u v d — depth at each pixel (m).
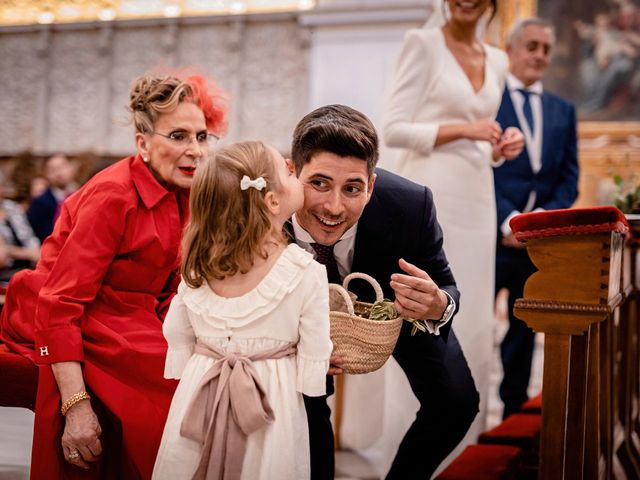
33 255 5.62
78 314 2.35
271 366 1.94
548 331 2.20
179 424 1.95
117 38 9.89
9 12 10.08
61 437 2.32
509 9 9.03
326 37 8.50
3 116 10.07
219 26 9.66
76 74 9.96
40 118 9.96
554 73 9.71
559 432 2.18
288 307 1.94
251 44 9.59
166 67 2.74
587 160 9.41
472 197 3.33
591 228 2.14
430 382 2.56
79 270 2.36
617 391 3.23
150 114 2.55
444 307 2.20
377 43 8.38
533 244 2.23
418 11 8.19
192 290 2.02
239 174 1.93
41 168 8.37
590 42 9.59
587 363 2.29
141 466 2.35
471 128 3.21
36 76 10.02
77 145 9.91
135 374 2.40
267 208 1.95
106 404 2.35
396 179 2.42
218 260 1.92
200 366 1.98
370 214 2.32
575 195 4.64
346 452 3.99
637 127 9.35
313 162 2.06
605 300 2.16
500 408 5.00
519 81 4.65
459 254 3.29
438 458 2.63
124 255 2.52
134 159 2.60
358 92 8.41
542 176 4.54
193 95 2.61
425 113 3.36
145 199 2.50
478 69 3.43
